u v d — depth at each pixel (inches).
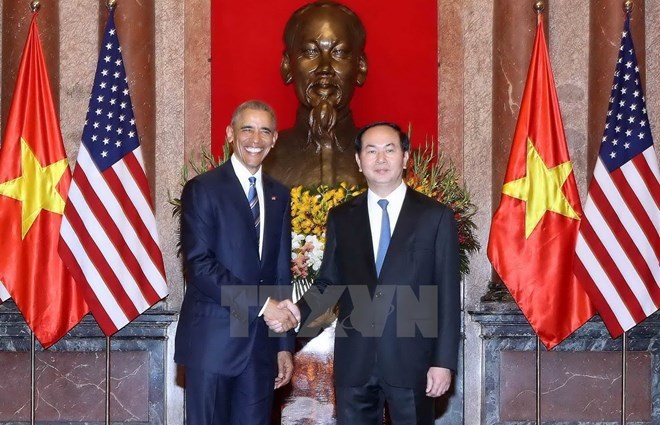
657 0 324.5
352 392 210.5
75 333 303.4
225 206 217.3
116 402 306.5
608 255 265.0
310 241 269.7
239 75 336.8
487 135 331.9
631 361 305.3
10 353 303.1
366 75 319.0
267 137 218.5
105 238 259.3
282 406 280.7
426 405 211.5
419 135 336.2
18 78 264.7
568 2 331.0
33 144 263.6
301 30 312.8
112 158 262.5
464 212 299.6
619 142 268.7
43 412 304.2
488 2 334.6
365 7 337.1
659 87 323.3
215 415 216.4
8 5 315.0
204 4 336.8
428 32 337.7
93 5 329.4
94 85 265.1
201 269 213.8
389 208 213.9
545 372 305.6
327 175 303.6
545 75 271.7
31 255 261.9
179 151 332.5
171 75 333.4
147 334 306.3
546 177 269.3
